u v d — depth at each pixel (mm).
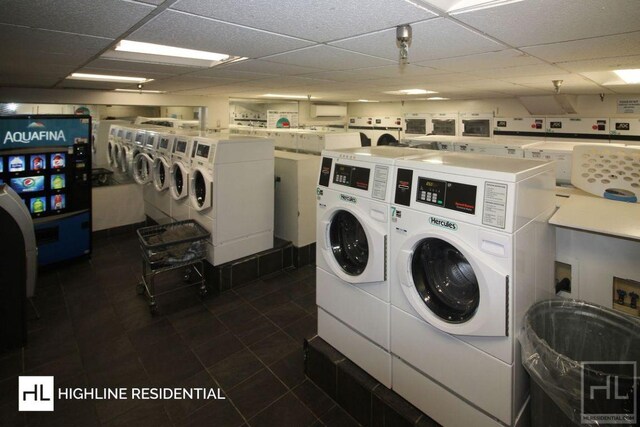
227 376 2324
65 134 3770
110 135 6332
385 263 1778
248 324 2926
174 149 4113
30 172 3605
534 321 1474
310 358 2254
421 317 1654
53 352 2547
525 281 1457
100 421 1968
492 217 1358
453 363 1564
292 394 2168
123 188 5133
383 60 2617
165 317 3016
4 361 2443
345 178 1954
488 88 4559
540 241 1602
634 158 2096
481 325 1406
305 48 2213
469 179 1438
